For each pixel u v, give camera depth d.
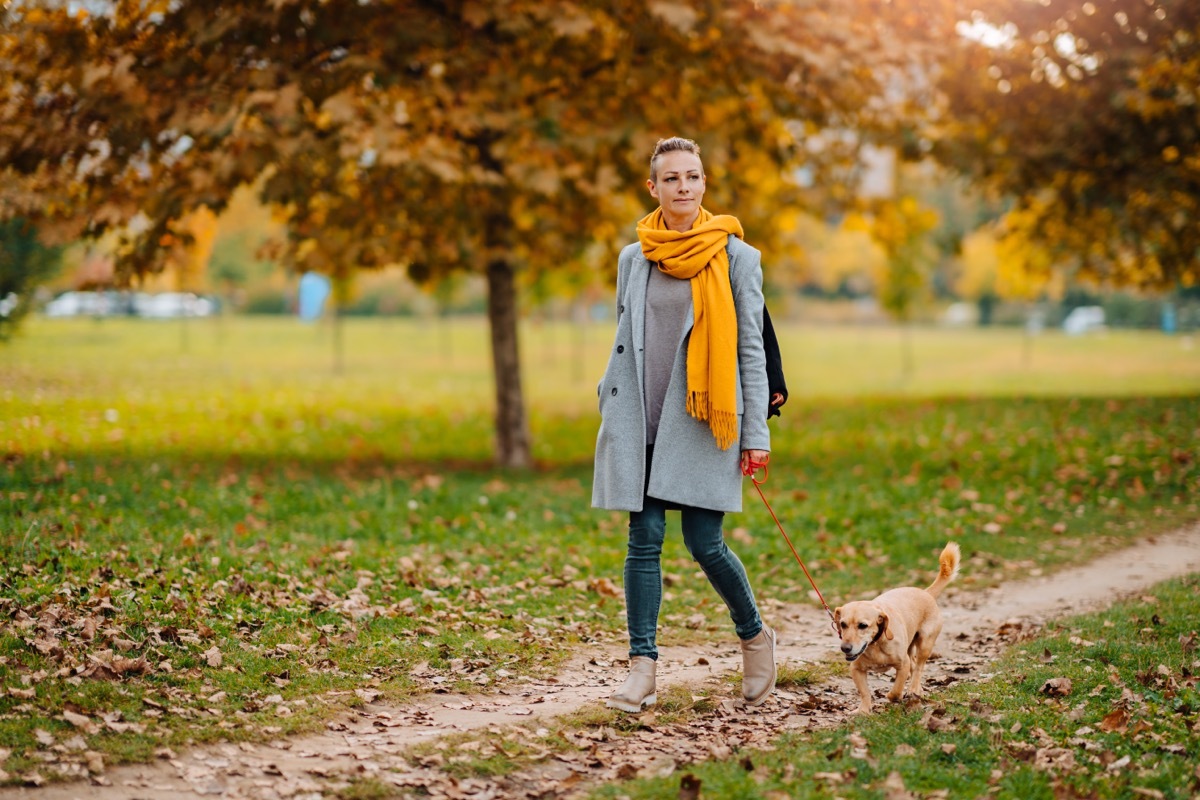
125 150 10.57
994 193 16.69
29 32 10.55
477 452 15.14
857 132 14.62
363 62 10.28
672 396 4.55
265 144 9.88
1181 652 5.32
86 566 6.19
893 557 8.52
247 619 5.59
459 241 12.21
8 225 13.45
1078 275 19.77
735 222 4.70
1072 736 4.18
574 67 11.66
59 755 3.80
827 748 4.07
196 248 12.09
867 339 52.22
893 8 12.20
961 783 3.71
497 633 5.90
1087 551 8.61
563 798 3.73
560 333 56.03
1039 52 13.44
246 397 19.94
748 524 9.65
